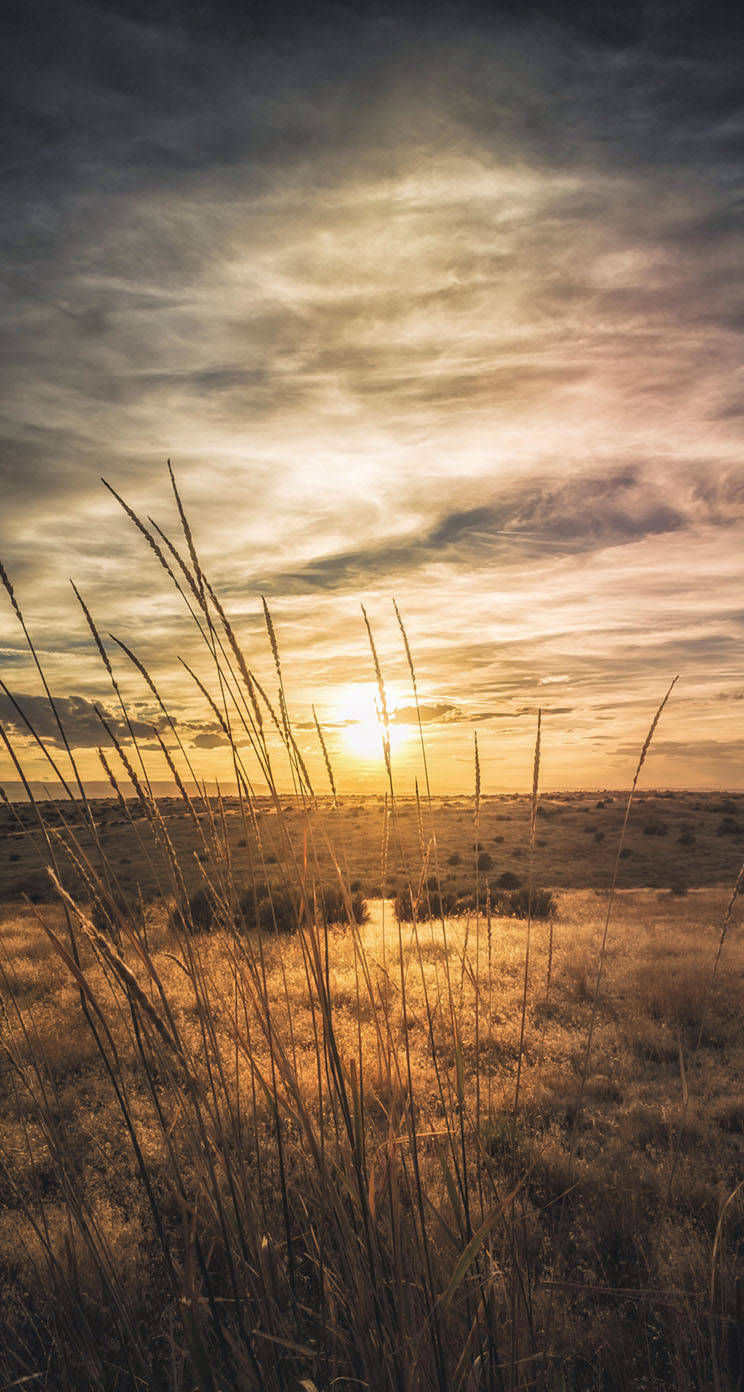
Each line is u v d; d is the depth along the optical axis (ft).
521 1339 4.94
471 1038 17.04
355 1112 4.16
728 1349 6.65
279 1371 4.19
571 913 58.44
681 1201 10.04
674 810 180.34
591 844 132.57
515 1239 4.89
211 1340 4.65
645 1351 6.93
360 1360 4.33
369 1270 4.25
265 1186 5.35
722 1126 13.61
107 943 3.74
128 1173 10.29
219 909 4.27
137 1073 12.96
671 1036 20.21
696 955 32.86
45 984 19.30
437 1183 6.66
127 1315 4.31
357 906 25.73
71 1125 11.59
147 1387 4.52
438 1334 4.08
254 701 4.18
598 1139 13.14
